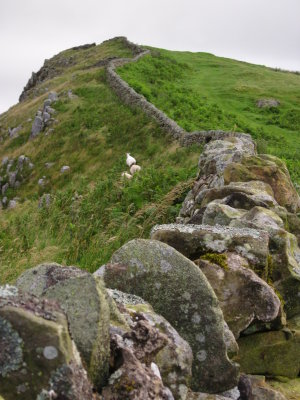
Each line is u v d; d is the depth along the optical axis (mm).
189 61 53969
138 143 26906
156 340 3611
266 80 46375
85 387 2852
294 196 9992
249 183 9414
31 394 2713
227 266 5215
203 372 4340
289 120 34188
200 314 4355
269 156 11352
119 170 21156
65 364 2725
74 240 9945
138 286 4504
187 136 23203
